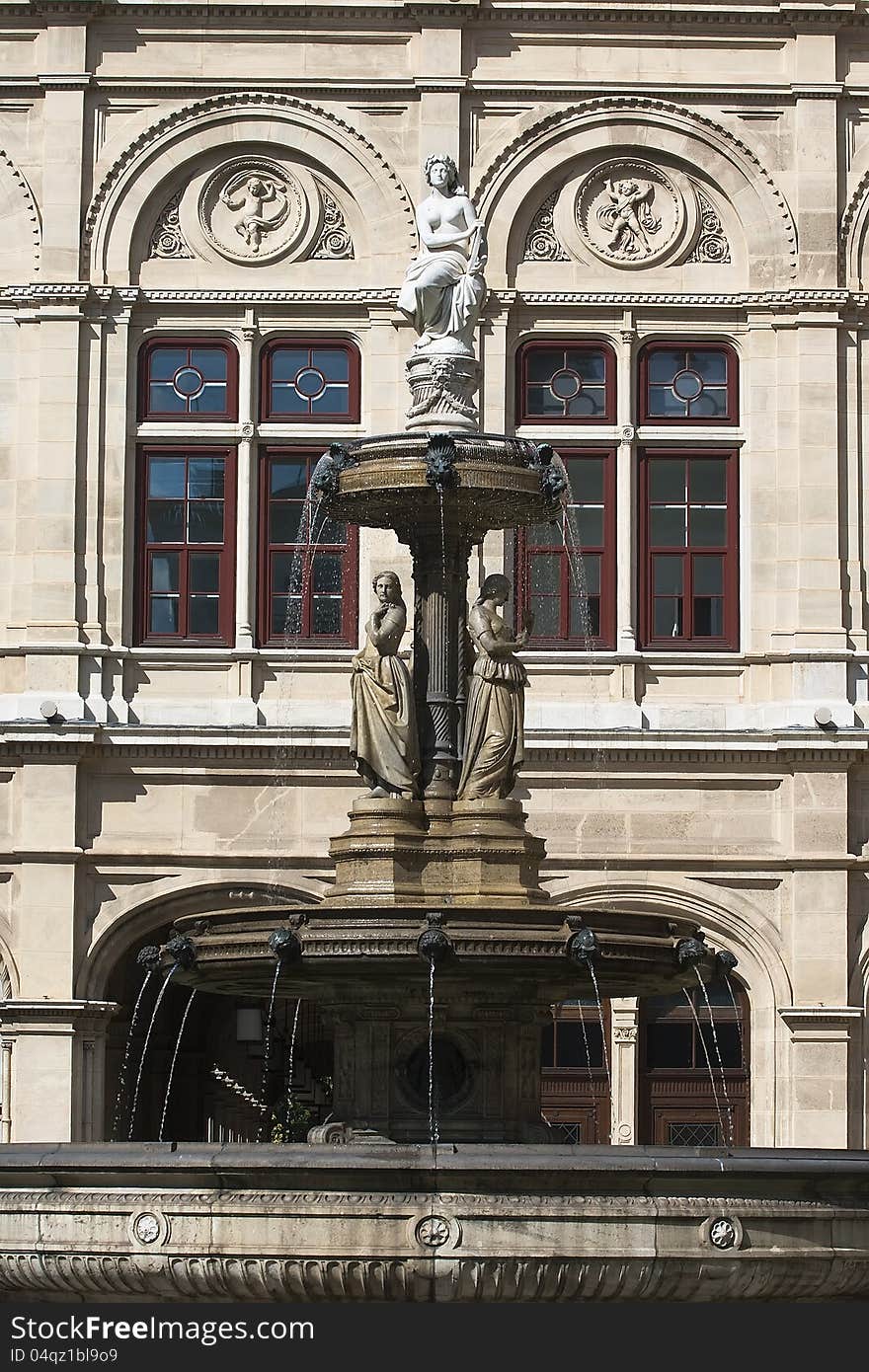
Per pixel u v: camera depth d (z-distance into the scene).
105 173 35.84
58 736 34.38
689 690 35.47
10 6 35.91
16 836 34.72
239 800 34.84
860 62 36.34
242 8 35.94
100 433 35.50
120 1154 17.81
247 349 35.81
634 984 20.62
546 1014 20.91
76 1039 34.31
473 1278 17.22
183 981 21.05
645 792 35.00
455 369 22.03
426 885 20.61
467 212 22.27
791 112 36.19
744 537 35.72
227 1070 38.78
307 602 35.47
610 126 36.12
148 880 34.69
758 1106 34.72
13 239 35.84
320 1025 38.94
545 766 34.97
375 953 19.39
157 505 35.72
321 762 34.81
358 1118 20.42
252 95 35.94
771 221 36.09
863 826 35.09
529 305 35.88
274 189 36.09
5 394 35.62
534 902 20.52
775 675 35.38
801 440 35.69
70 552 35.19
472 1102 20.52
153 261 35.91
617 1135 35.19
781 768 35.03
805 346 35.81
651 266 36.12
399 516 21.61
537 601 35.53
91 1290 17.73
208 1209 17.42
